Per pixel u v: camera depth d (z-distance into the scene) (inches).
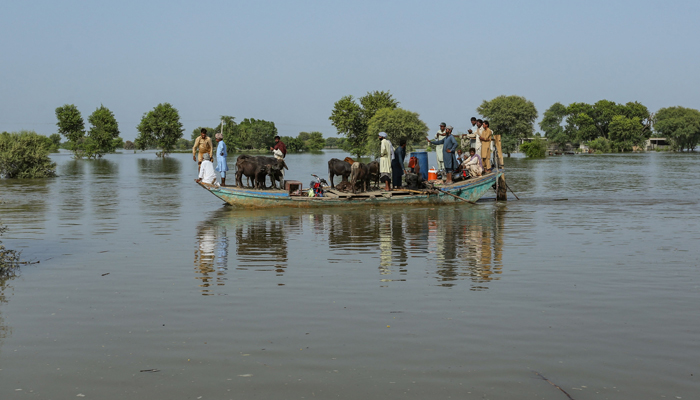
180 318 301.7
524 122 4094.5
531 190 1154.0
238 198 815.1
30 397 211.0
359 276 393.7
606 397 207.5
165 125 4539.9
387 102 4525.1
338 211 781.9
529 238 552.1
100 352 254.5
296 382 221.6
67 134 4042.8
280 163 848.3
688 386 216.1
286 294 347.9
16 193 1127.0
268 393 212.4
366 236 567.8
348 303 327.3
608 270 408.8
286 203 816.9
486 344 260.4
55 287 368.2
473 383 219.6
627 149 6013.8
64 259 460.1
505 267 420.5
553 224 650.8
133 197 1033.5
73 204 906.7
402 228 621.9
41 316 306.8
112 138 4163.4
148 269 420.8
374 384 219.3
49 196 1058.1
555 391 212.5
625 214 742.5
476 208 813.2
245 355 249.3
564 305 320.5
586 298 334.3
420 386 217.3
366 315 304.2
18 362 244.1
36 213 781.9
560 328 281.4
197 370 233.9
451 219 695.1
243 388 216.8
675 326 283.9
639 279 381.1
